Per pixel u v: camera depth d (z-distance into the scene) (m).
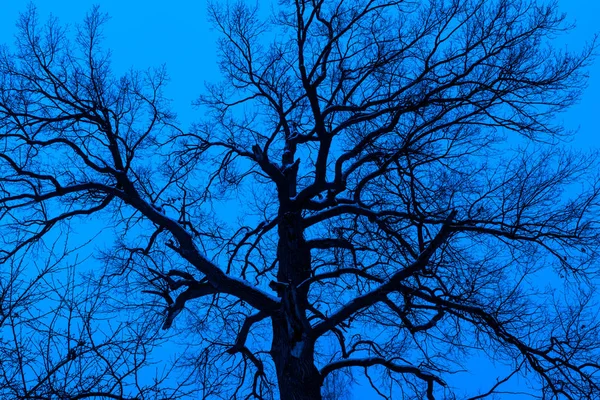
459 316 11.20
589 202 10.97
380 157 12.95
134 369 5.65
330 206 13.41
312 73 12.51
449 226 10.57
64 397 5.29
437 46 12.51
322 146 12.73
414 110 12.26
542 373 10.50
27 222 11.80
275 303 11.50
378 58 13.09
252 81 14.12
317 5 12.77
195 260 11.58
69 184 12.66
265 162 12.62
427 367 12.08
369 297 11.19
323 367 11.48
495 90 11.97
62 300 5.36
